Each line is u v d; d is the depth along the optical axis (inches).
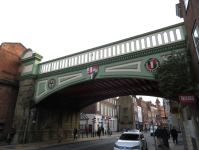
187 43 346.9
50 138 743.7
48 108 751.7
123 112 1990.7
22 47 850.1
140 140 379.9
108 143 693.3
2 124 691.4
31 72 710.5
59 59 643.5
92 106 1525.6
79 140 789.2
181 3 350.9
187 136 402.6
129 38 468.8
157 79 299.0
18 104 705.0
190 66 307.3
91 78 515.2
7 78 744.3
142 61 428.1
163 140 521.0
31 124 657.6
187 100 285.6
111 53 496.4
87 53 557.9
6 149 485.1
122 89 670.5
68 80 584.7
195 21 259.4
